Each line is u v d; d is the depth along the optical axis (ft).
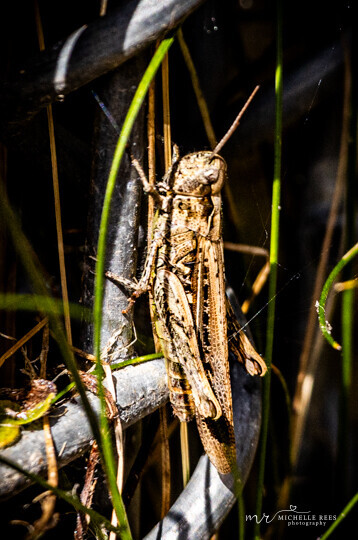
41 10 0.43
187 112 0.46
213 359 0.44
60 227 0.43
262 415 0.45
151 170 0.43
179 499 0.44
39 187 0.44
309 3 0.46
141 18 0.41
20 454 0.41
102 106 0.42
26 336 0.43
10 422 0.41
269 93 0.47
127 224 0.43
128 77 0.42
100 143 0.42
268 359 0.44
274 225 0.43
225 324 0.44
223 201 0.47
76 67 0.41
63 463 0.41
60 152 0.44
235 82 0.47
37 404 0.41
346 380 0.46
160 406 0.44
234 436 0.44
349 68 0.46
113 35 0.41
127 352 0.43
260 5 0.47
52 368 0.43
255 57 0.47
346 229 0.46
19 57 0.43
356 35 0.46
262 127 0.47
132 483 0.44
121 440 0.42
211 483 0.44
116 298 0.43
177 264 0.44
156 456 0.47
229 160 0.47
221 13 0.46
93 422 0.41
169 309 0.44
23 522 0.42
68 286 0.45
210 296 0.44
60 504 0.43
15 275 0.43
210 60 0.46
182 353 0.44
